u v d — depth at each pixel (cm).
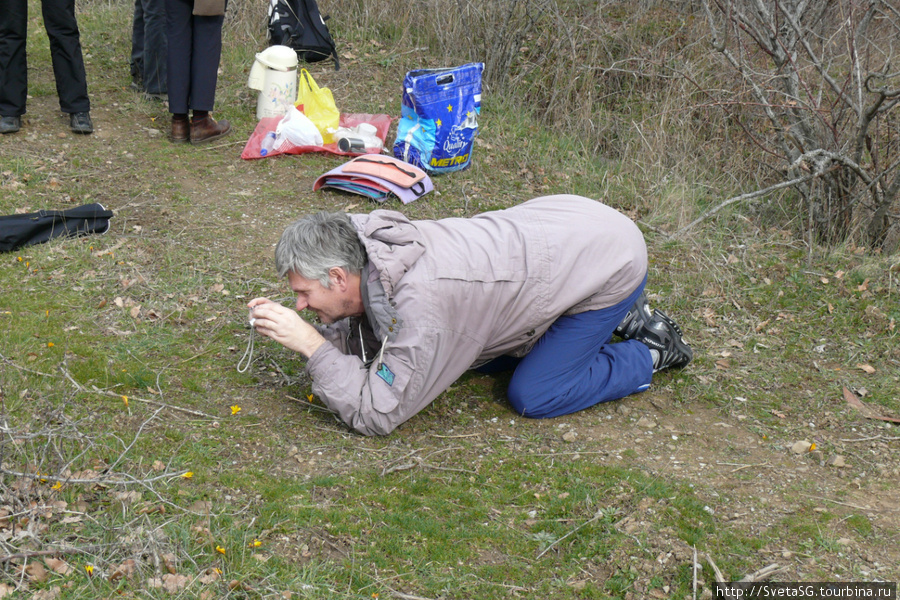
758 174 604
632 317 353
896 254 493
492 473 292
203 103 560
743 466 305
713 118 647
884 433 332
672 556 254
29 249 411
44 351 328
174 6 534
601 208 323
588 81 709
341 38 771
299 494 269
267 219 482
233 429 299
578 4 799
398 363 286
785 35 532
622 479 291
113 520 243
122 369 324
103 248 425
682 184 568
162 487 262
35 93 618
